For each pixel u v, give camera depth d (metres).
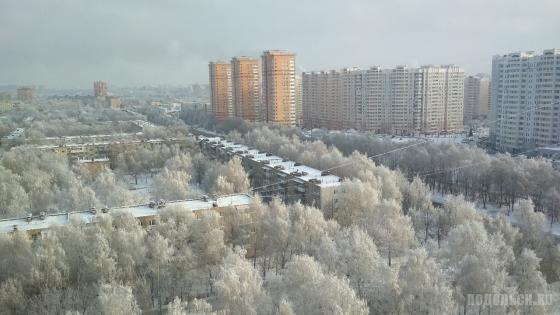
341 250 121.31
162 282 122.69
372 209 156.62
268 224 139.00
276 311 101.31
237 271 103.06
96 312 102.12
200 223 134.12
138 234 126.19
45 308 105.50
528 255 114.19
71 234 122.44
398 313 99.25
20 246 120.62
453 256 120.44
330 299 92.00
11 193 177.75
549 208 183.38
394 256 139.75
